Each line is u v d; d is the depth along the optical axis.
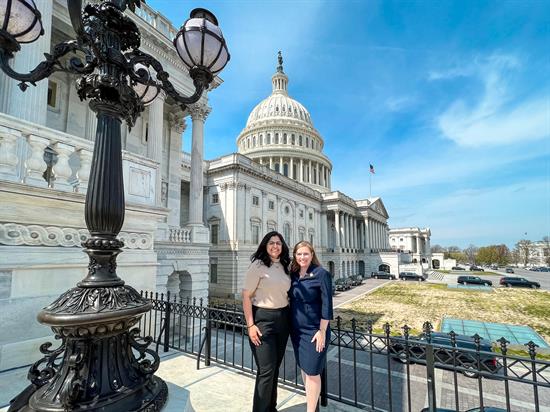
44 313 2.28
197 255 17.34
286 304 3.89
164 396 2.81
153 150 15.13
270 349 3.74
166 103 19.59
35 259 5.12
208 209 40.06
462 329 18.72
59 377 2.43
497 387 11.77
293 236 50.81
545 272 91.88
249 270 3.91
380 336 4.45
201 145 18.69
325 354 3.65
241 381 5.37
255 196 42.12
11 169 5.01
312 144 76.19
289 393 4.90
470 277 53.75
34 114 8.43
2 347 4.68
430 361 3.98
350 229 71.31
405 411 9.57
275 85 87.50
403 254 98.31
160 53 16.59
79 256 5.78
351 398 10.41
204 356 6.77
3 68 2.79
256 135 73.44
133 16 14.78
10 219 4.89
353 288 47.91
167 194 19.92
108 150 2.66
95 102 2.69
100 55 2.65
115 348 2.62
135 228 7.16
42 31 3.06
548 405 10.28
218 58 3.60
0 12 2.66
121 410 2.35
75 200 5.70
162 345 8.02
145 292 7.23
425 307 29.31
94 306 2.32
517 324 22.08
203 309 6.61
